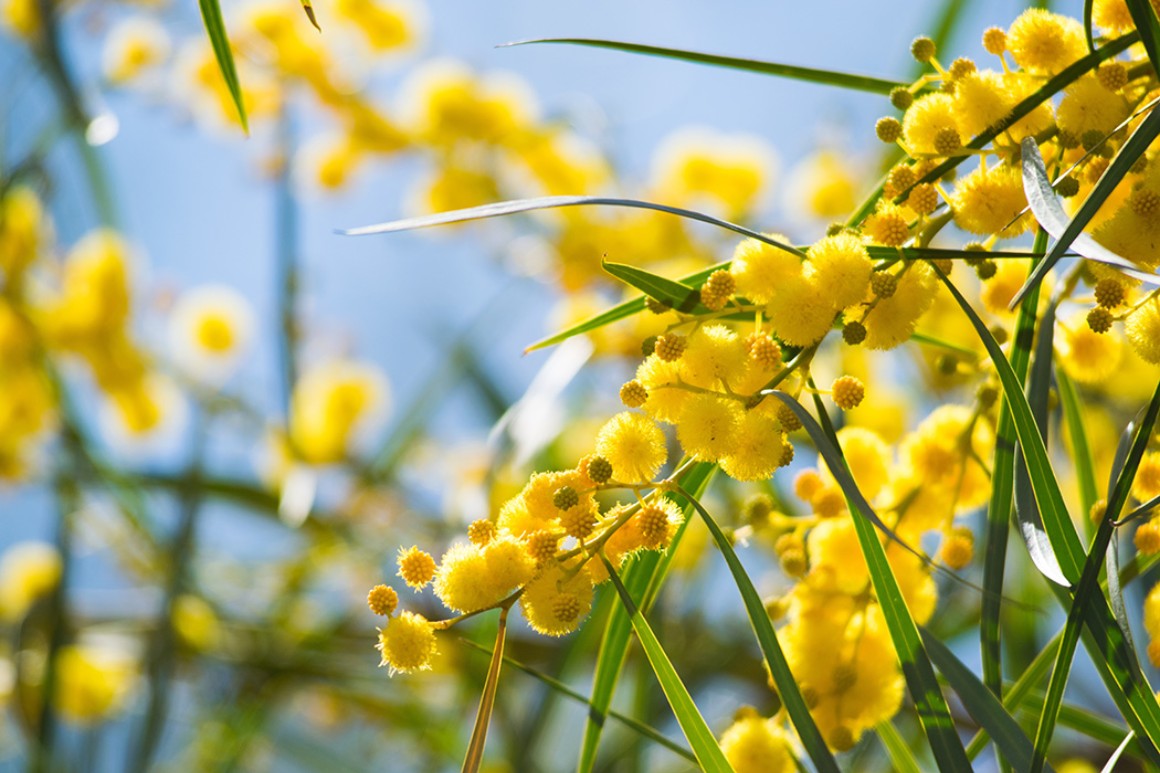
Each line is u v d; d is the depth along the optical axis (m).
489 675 0.67
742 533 0.73
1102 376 0.73
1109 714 1.02
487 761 1.34
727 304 0.70
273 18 1.36
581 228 1.34
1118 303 0.68
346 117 1.38
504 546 0.67
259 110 1.40
